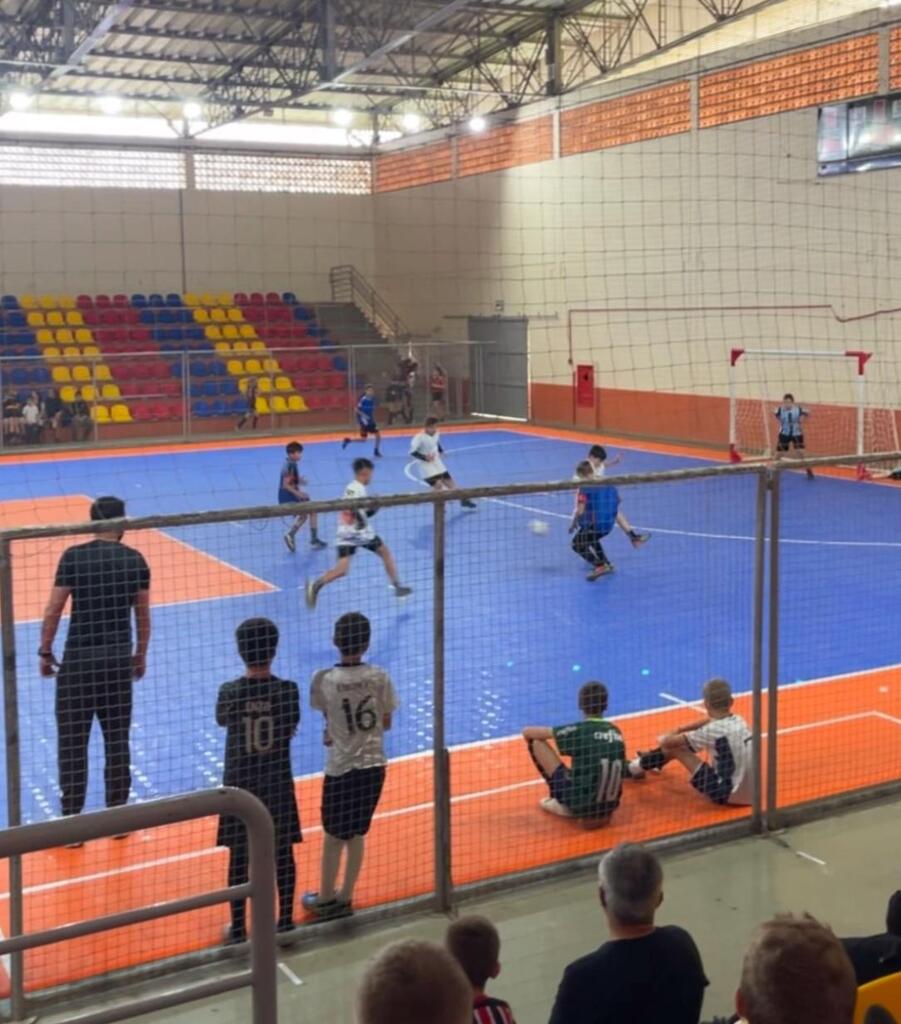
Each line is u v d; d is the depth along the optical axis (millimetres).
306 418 31781
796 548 15133
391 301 32812
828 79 21562
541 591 13117
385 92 32156
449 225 30625
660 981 3777
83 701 6738
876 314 21203
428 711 9148
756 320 23672
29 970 5512
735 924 5820
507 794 7586
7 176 30859
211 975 5438
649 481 6422
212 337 32031
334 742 5934
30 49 23953
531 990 5258
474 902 6133
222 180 32906
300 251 33094
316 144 33906
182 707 9148
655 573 13898
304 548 16031
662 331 25812
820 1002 2367
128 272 32125
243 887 2551
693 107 24312
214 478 22750
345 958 5586
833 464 7000
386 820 7203
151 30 26172
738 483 20562
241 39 27016
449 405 32125
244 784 5637
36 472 23734
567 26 27719
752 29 24938
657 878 3861
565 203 27562
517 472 22703
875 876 6363
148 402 30281
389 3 25422
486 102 31703
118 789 6898
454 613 12203
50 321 30734
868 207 21062
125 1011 2539
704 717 8992
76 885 6398
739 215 23719
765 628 11375
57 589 6652
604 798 7016
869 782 7656
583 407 28312
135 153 31922
